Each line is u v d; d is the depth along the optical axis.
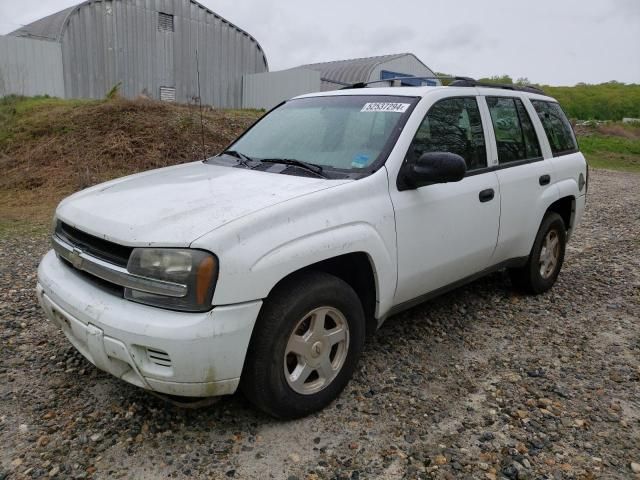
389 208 3.35
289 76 20.55
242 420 3.09
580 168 5.46
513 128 4.67
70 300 2.88
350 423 3.09
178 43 20.36
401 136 3.55
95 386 3.40
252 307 2.68
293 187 3.15
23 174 10.50
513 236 4.51
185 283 2.57
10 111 12.84
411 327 4.41
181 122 12.60
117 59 18.91
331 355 3.25
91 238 2.96
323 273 3.10
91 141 11.45
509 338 4.27
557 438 2.99
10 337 4.00
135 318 2.61
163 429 2.99
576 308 4.95
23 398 3.24
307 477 2.65
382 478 2.66
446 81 4.54
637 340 4.30
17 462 2.69
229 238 2.63
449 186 3.82
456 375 3.66
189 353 2.55
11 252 6.21
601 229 8.57
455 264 3.96
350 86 4.59
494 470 2.73
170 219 2.76
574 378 3.67
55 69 16.69
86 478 2.61
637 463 2.80
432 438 2.97
